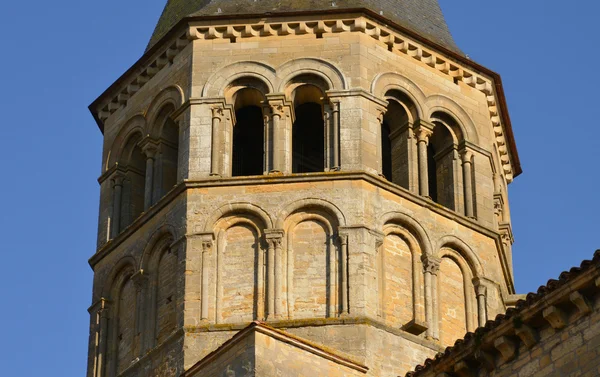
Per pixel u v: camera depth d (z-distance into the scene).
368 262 55.28
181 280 55.66
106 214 61.41
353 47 59.66
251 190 56.91
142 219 58.56
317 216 56.28
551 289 42.34
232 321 54.78
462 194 60.22
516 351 43.38
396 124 60.41
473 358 44.47
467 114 61.66
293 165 62.00
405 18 62.56
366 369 51.69
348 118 58.19
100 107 63.94
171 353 54.53
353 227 55.75
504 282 60.16
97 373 57.72
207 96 59.28
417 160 59.34
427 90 60.94
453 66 62.09
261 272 55.53
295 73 59.38
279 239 55.88
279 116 58.72
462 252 58.09
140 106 62.22
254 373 48.72
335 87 58.81
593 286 41.44
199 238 56.25
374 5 61.94
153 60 62.09
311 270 55.38
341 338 53.66
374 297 54.81
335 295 54.78
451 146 61.06
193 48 60.38
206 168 57.81
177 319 55.16
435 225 57.75
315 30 60.03
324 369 50.59
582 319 41.75
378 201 56.75
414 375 46.16
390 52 60.53
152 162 60.56
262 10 60.88
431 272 56.69
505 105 63.97
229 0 62.19
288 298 54.97
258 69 59.66
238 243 56.22
